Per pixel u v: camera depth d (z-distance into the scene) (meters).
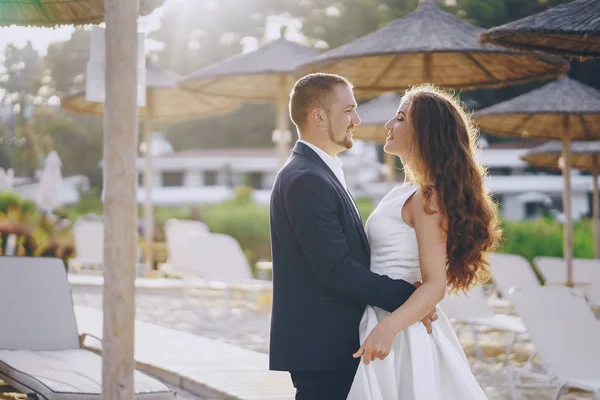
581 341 5.16
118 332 2.94
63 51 37.00
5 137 40.34
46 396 4.08
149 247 13.00
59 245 15.16
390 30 7.35
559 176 37.78
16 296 5.52
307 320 3.18
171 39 32.59
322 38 28.61
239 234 18.44
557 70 7.41
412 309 3.02
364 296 3.04
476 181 3.15
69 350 5.34
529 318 5.22
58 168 18.19
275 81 10.27
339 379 3.23
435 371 3.13
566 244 9.52
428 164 3.12
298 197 3.10
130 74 2.93
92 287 12.01
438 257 3.07
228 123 38.16
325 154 3.28
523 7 23.38
